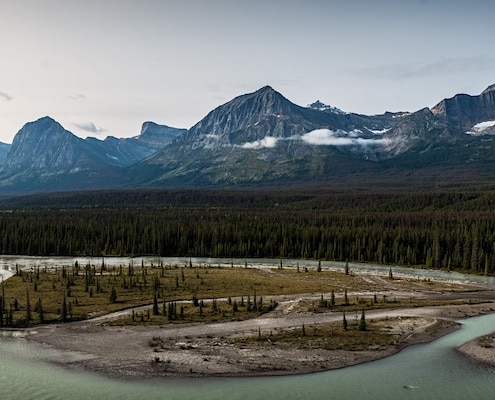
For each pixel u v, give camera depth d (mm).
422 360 91250
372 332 108812
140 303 135875
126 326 113062
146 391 76938
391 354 94562
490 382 80688
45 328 111500
